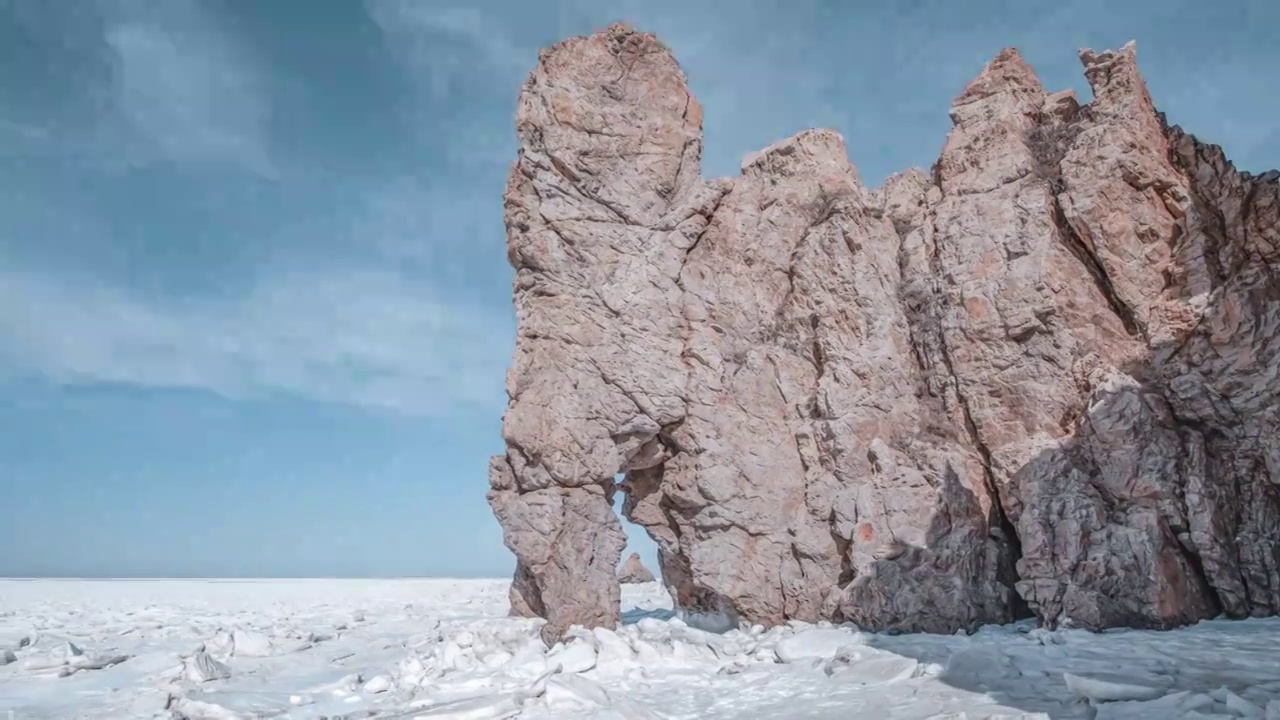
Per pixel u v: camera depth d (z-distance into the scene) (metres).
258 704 12.52
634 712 10.67
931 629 14.52
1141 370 15.27
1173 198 15.57
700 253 18.22
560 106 17.73
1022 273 16.11
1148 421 14.53
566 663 13.45
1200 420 14.69
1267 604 13.51
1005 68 18.38
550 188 17.53
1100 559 13.54
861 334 17.44
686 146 18.53
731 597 16.69
